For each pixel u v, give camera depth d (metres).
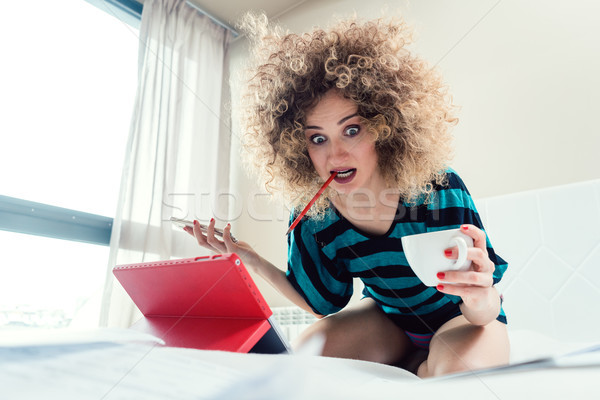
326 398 0.35
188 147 2.36
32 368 0.39
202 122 2.46
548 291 1.29
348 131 0.87
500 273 0.83
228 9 2.62
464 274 0.57
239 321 0.56
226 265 0.51
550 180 1.48
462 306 0.75
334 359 0.50
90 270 2.04
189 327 0.60
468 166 1.66
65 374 0.38
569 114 1.48
